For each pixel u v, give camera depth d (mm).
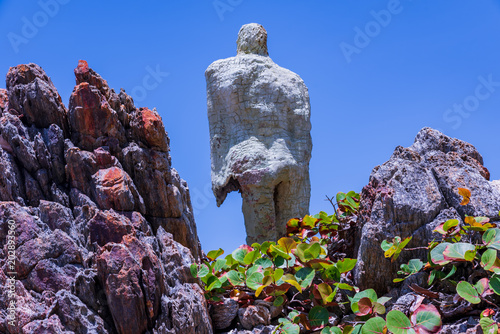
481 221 3521
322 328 3545
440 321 3014
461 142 4473
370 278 3873
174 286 3559
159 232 3828
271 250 3963
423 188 3906
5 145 3754
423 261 3781
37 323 2994
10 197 3557
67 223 3496
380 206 3896
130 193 3703
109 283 3107
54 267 3232
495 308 3275
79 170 3721
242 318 3713
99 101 3873
